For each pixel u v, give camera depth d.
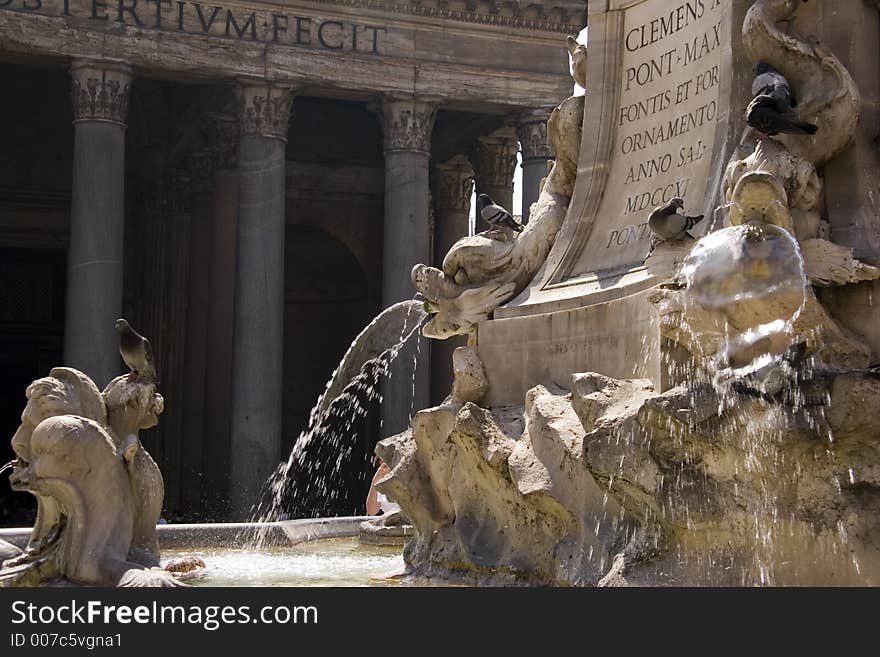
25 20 42.09
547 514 8.49
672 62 9.83
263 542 14.52
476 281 10.53
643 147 10.02
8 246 57.47
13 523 45.16
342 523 16.09
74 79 42.81
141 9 43.72
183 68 44.16
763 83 7.76
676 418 6.97
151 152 56.19
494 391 9.86
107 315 41.91
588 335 9.12
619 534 7.78
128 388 9.07
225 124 50.59
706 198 8.73
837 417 6.74
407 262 46.16
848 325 7.58
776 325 7.03
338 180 61.56
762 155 7.74
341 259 63.66
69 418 8.45
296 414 62.84
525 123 48.84
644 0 10.27
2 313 57.94
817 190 7.76
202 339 54.84
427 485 9.82
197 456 54.03
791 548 6.99
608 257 9.88
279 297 44.75
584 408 7.91
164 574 8.15
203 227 55.22
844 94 8.05
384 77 46.62
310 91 46.75
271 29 45.47
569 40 11.09
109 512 8.41
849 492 6.86
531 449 8.58
